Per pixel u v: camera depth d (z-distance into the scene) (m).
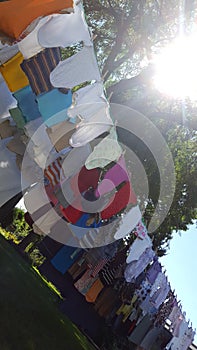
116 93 10.75
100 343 6.85
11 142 4.83
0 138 4.80
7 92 4.61
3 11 3.90
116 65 12.43
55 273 6.20
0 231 7.07
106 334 6.94
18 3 3.91
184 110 12.33
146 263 6.77
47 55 4.22
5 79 4.27
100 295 6.79
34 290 5.37
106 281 6.73
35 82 4.29
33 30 4.06
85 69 4.31
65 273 6.30
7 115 4.69
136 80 10.80
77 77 4.30
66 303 6.37
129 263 6.62
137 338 7.35
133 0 11.62
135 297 7.06
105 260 6.27
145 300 7.16
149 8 11.71
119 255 6.63
